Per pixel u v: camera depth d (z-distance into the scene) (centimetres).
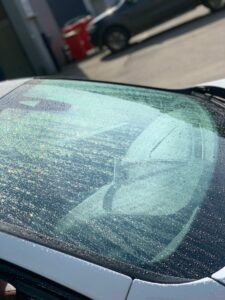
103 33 1487
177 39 1238
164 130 234
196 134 231
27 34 1544
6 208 177
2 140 210
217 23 1211
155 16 1433
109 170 202
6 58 1577
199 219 182
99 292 152
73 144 213
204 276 159
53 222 175
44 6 1880
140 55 1265
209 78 795
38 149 207
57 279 155
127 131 229
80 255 161
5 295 188
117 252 167
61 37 1905
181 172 206
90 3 2189
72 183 192
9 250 161
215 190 196
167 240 174
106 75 1211
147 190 196
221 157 214
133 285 154
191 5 1400
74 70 1541
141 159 212
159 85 883
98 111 244
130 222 180
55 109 238
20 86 256
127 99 262
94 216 181
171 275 161
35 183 190
